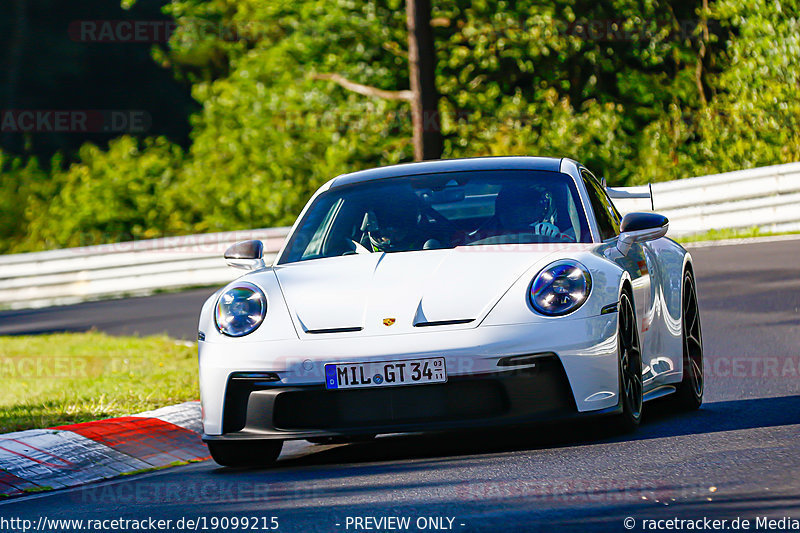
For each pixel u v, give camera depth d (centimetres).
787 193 6241
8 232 10294
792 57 8169
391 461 1889
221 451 1967
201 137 10219
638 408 1977
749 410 2181
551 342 1792
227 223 9700
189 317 5516
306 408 1827
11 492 1939
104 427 2327
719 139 8275
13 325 6181
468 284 1858
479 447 1947
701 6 9206
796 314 3572
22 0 13250
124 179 9975
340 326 1834
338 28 9262
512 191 2158
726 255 5300
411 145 9200
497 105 9162
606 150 8606
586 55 9000
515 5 9075
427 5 7344
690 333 2378
